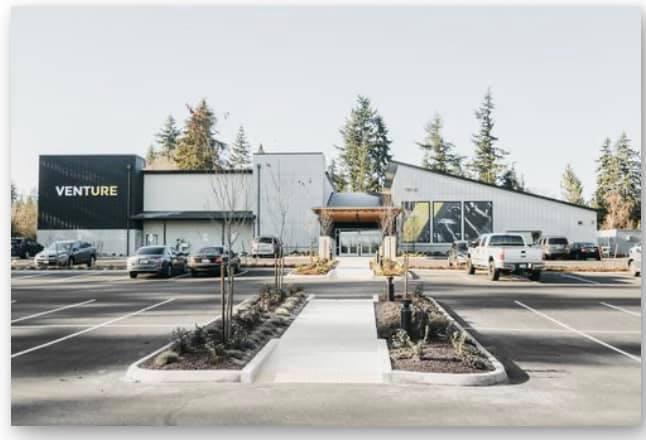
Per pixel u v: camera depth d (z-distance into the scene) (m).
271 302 16.23
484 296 19.81
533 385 8.60
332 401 7.82
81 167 51.00
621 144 65.12
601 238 54.62
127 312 16.16
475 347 10.58
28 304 18.08
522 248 24.92
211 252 29.48
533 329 13.32
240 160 23.48
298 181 49.19
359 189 79.50
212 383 8.66
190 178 52.44
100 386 8.52
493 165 74.88
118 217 50.72
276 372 9.23
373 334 12.16
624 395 8.15
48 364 9.87
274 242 42.56
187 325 13.87
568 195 75.75
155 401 7.84
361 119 80.75
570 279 26.83
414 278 27.41
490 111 75.00
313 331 12.52
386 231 40.41
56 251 35.38
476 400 7.88
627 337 12.38
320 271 28.81
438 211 48.19
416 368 8.97
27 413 7.44
